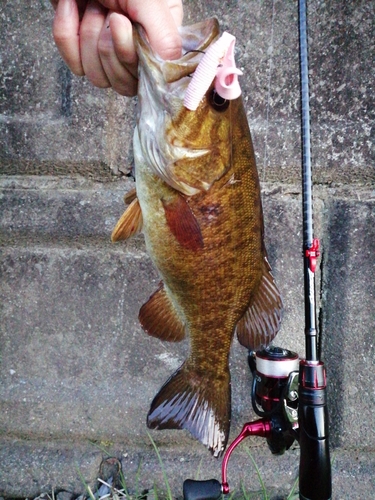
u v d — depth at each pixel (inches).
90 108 31.4
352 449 32.2
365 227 31.6
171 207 22.3
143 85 21.0
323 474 22.2
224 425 24.8
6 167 32.2
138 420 32.4
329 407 31.9
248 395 32.0
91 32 21.4
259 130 31.0
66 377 32.6
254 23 30.6
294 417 24.6
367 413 31.8
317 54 30.7
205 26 21.2
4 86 31.6
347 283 31.7
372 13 30.4
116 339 32.4
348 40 30.5
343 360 31.8
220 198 22.2
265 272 24.0
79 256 32.5
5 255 32.7
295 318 31.8
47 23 31.2
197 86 19.1
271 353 26.4
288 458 32.3
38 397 32.6
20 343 32.7
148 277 32.3
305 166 24.0
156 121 21.3
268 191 31.7
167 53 20.6
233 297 23.5
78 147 31.7
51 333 32.6
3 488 32.3
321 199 31.8
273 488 31.9
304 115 23.9
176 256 22.8
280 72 30.8
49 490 32.3
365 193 31.6
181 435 32.6
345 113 31.0
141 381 32.4
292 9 30.5
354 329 31.7
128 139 31.7
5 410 32.6
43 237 32.5
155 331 24.8
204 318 23.7
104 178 32.3
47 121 31.7
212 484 26.8
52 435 32.8
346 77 30.7
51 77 31.5
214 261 22.8
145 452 32.7
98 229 32.1
